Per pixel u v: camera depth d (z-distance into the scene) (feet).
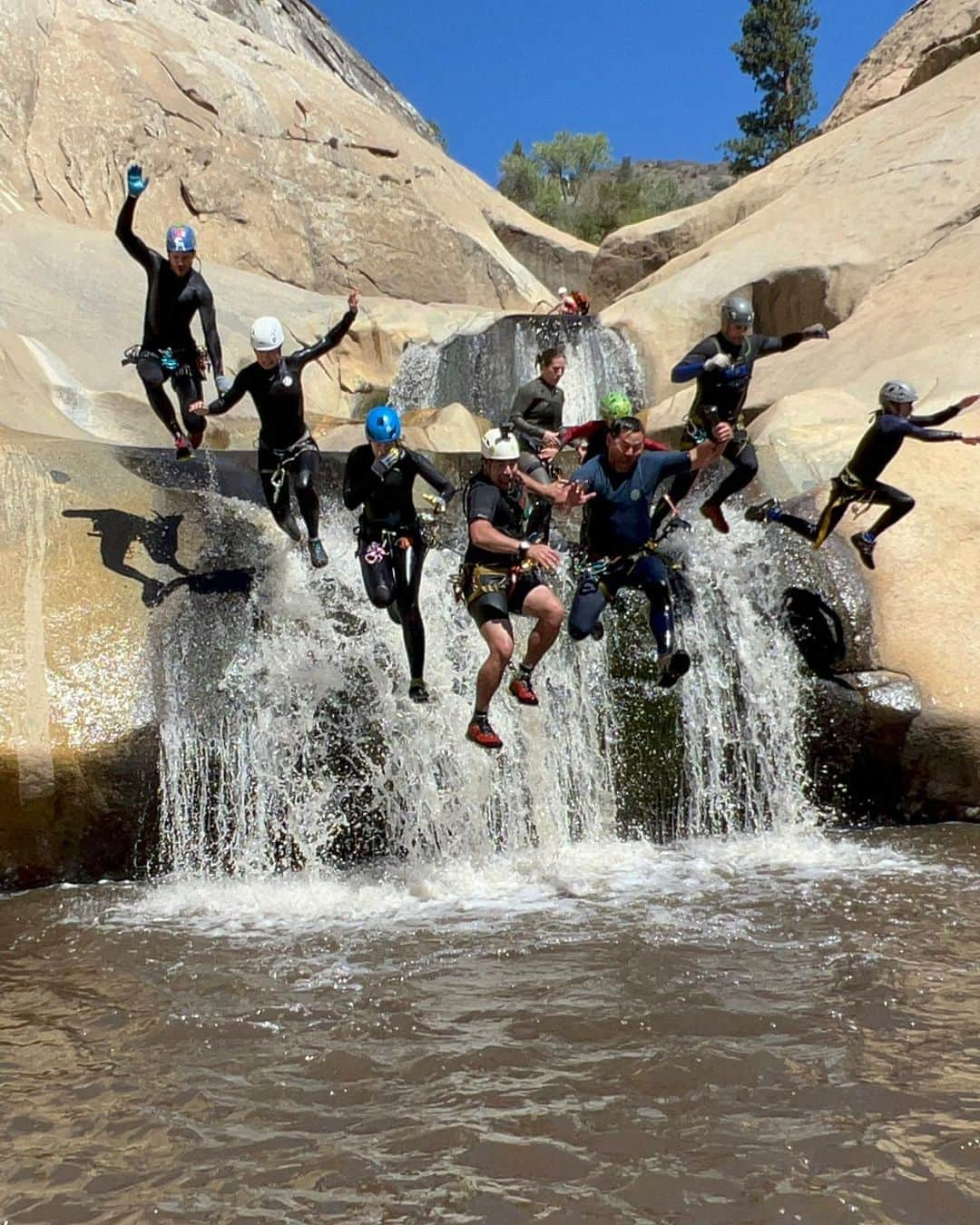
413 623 21.79
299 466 24.66
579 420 53.98
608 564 21.65
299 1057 14.02
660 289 55.88
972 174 51.78
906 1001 15.01
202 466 29.04
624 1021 14.69
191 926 19.26
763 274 52.26
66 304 46.03
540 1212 10.62
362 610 25.05
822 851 23.00
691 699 24.95
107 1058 14.20
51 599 23.81
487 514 20.30
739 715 25.23
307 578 25.88
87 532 25.45
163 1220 10.73
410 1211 10.73
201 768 22.31
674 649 22.07
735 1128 11.97
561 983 16.08
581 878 21.33
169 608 24.09
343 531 28.30
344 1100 12.92
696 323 53.21
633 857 22.82
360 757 22.72
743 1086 12.86
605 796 24.29
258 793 22.44
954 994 15.23
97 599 23.99
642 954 17.11
